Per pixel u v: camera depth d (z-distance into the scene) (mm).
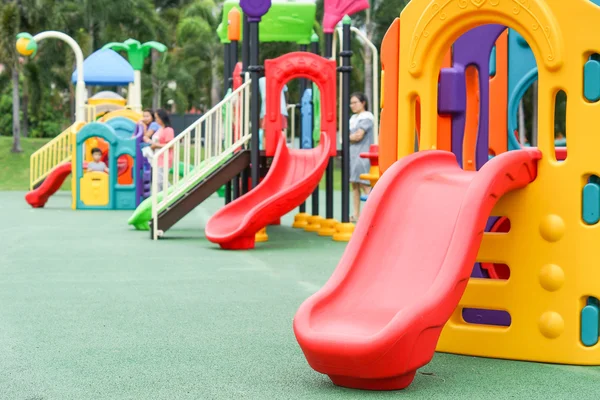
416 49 4488
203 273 7344
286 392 3502
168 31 48750
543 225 4156
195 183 11477
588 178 4137
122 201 16781
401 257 3898
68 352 4258
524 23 4215
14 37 33531
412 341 3404
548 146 4191
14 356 4164
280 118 10641
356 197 12250
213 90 47812
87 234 11188
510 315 4312
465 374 3877
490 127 6164
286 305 5719
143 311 5469
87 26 43000
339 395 3457
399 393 3492
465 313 4633
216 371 3877
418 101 5336
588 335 4102
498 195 3924
